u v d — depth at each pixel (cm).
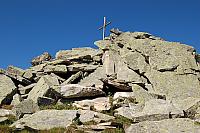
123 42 5072
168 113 3369
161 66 4538
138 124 3133
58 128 3209
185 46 4888
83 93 4175
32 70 4994
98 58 5062
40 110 3769
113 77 4462
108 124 3216
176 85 4294
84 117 3453
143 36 5088
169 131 3027
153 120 3359
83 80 4641
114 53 4897
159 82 4331
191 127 3095
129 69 4538
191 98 3878
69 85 4262
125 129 3133
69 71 4841
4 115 3709
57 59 5356
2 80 4578
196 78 4441
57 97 4253
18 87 4712
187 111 3622
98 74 4653
